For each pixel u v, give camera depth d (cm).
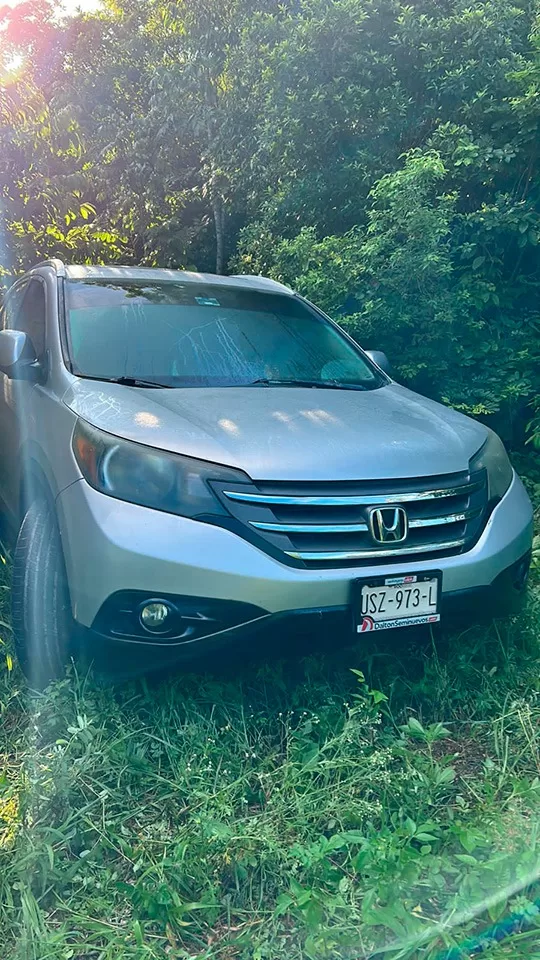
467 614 256
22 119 866
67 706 238
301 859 184
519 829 202
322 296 569
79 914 176
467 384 546
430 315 534
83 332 324
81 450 250
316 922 165
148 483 233
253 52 801
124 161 1039
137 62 1095
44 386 316
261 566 223
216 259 1037
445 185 577
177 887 183
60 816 202
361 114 636
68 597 241
